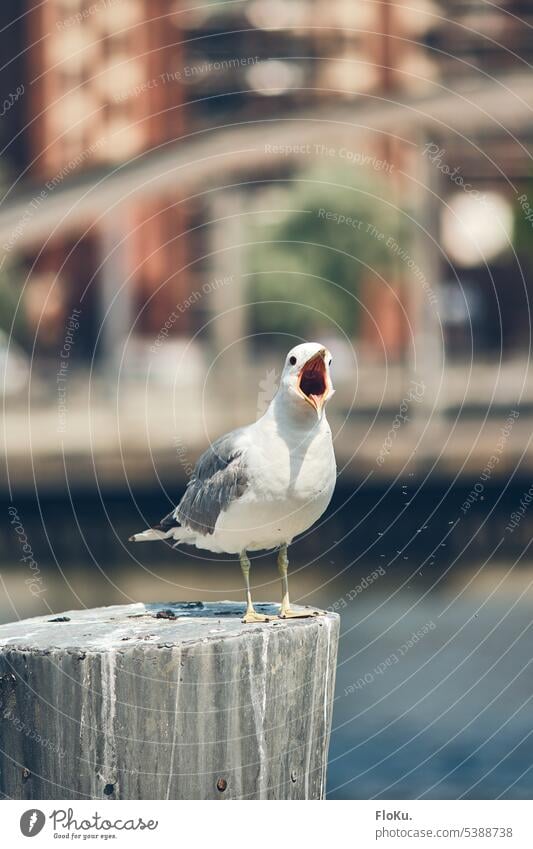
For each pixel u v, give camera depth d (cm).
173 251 5250
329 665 668
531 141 4531
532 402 3506
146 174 3014
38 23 5266
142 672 606
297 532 759
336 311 5072
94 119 5306
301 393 729
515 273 5353
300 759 646
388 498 2845
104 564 2802
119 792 606
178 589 2644
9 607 2536
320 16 5247
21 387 4684
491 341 5519
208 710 614
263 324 5028
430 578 2589
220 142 3044
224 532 761
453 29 5103
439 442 3011
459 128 3030
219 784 615
